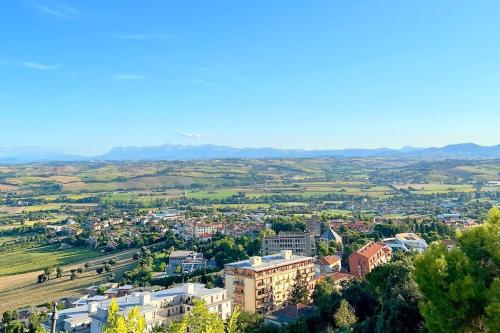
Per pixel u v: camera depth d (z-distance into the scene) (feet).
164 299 459.73
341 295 366.22
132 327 134.41
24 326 591.37
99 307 443.73
